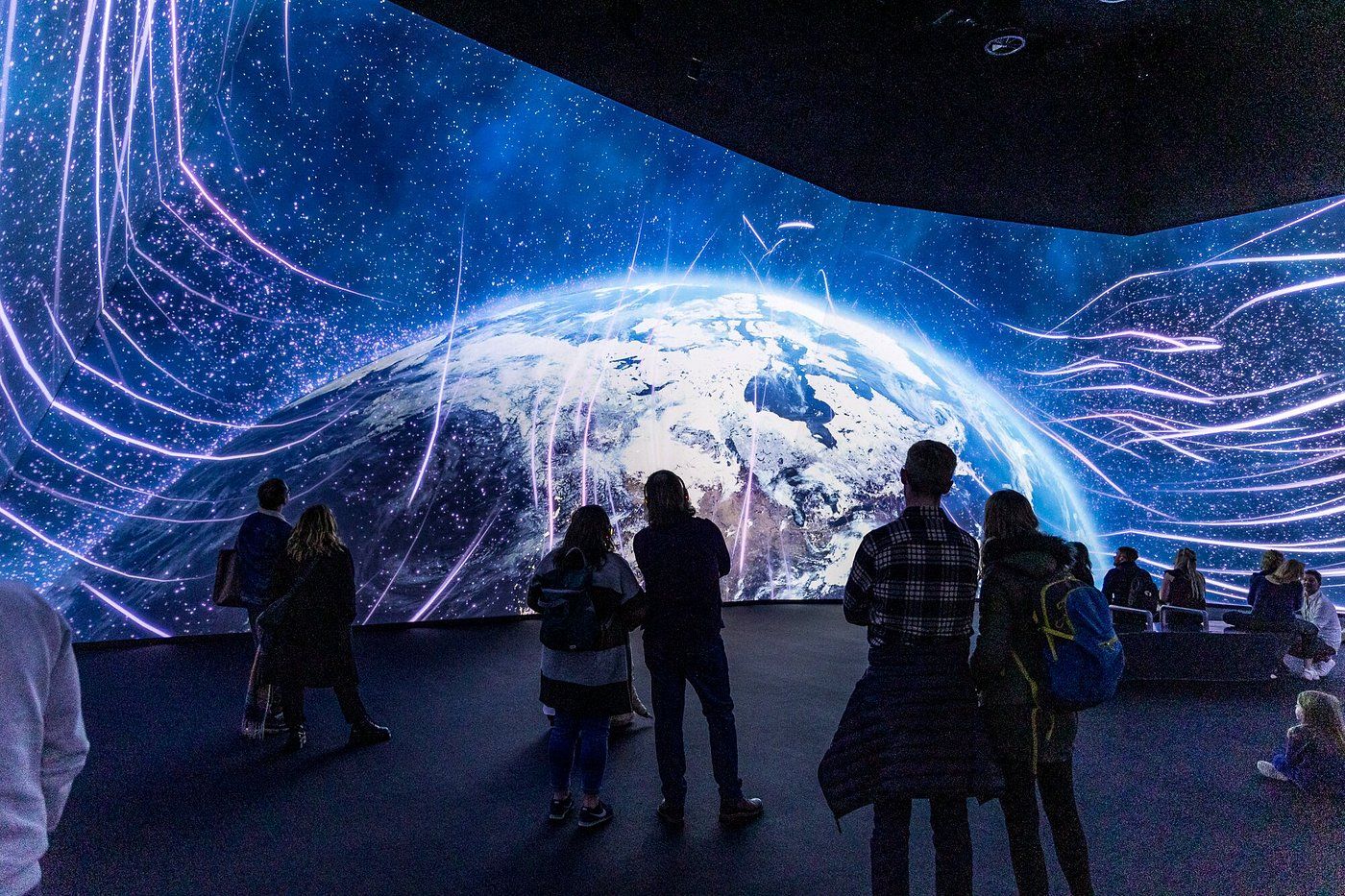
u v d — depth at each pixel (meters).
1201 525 12.16
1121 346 12.88
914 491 2.66
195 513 7.37
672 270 11.09
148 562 7.09
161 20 4.65
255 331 7.76
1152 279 12.75
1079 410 12.96
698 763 4.47
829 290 12.35
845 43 8.57
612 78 9.25
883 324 12.67
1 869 1.15
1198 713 5.89
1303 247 11.54
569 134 10.11
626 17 7.93
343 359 8.41
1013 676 2.58
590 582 3.51
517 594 9.29
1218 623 8.32
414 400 8.88
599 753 3.53
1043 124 10.06
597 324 10.40
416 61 8.84
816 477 11.58
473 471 9.19
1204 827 3.68
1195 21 8.32
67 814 3.58
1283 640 6.74
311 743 4.68
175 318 7.25
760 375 11.49
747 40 8.58
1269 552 7.60
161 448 7.18
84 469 6.73
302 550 4.52
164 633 7.19
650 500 3.75
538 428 9.71
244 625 7.62
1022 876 2.53
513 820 3.61
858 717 2.55
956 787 2.35
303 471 8.02
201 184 7.37
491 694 5.89
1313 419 11.44
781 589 11.15
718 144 11.19
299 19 7.92
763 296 11.85
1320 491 11.35
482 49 9.31
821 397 11.90
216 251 7.50
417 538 8.69
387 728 4.84
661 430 10.62
